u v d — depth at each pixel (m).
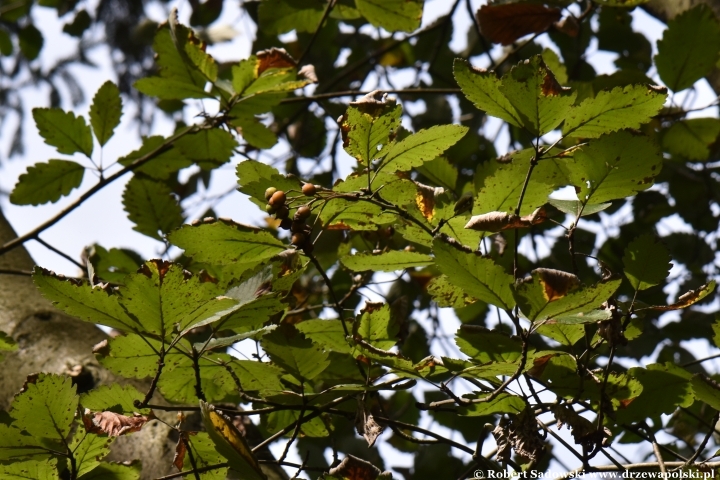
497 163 2.91
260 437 2.97
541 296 2.67
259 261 2.78
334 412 2.82
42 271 2.68
